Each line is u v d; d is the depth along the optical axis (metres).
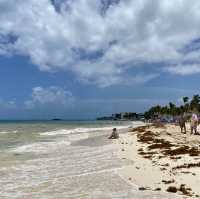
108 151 29.98
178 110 137.50
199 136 42.12
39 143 41.19
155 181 16.39
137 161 22.80
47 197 14.02
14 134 62.25
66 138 51.03
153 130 59.53
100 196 13.91
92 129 90.94
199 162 20.36
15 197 14.13
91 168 21.03
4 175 19.16
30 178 18.27
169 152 25.52
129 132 62.59
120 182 16.53
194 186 14.99
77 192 14.76
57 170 20.73
